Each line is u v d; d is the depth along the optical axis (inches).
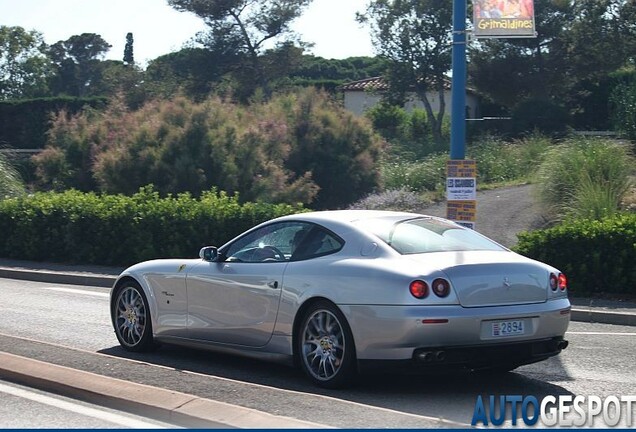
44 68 3715.6
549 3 2133.4
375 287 303.9
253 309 343.6
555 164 861.2
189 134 975.6
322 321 321.4
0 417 289.1
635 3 2117.4
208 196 778.2
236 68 2571.4
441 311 296.0
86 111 1217.4
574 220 671.1
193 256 743.7
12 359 353.1
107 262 776.9
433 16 2249.0
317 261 327.6
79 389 311.6
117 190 973.8
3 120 2180.1
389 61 2313.0
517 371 364.8
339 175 1149.1
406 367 300.5
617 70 2223.2
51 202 813.2
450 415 293.0
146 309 392.5
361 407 283.6
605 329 484.4
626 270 564.1
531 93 2169.0
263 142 1005.2
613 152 838.5
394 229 330.6
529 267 318.3
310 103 1179.9
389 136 2191.2
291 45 2593.5
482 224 870.4
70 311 538.0
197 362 380.8
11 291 649.0
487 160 1291.8
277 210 730.2
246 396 298.0
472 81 2231.8
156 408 285.7
